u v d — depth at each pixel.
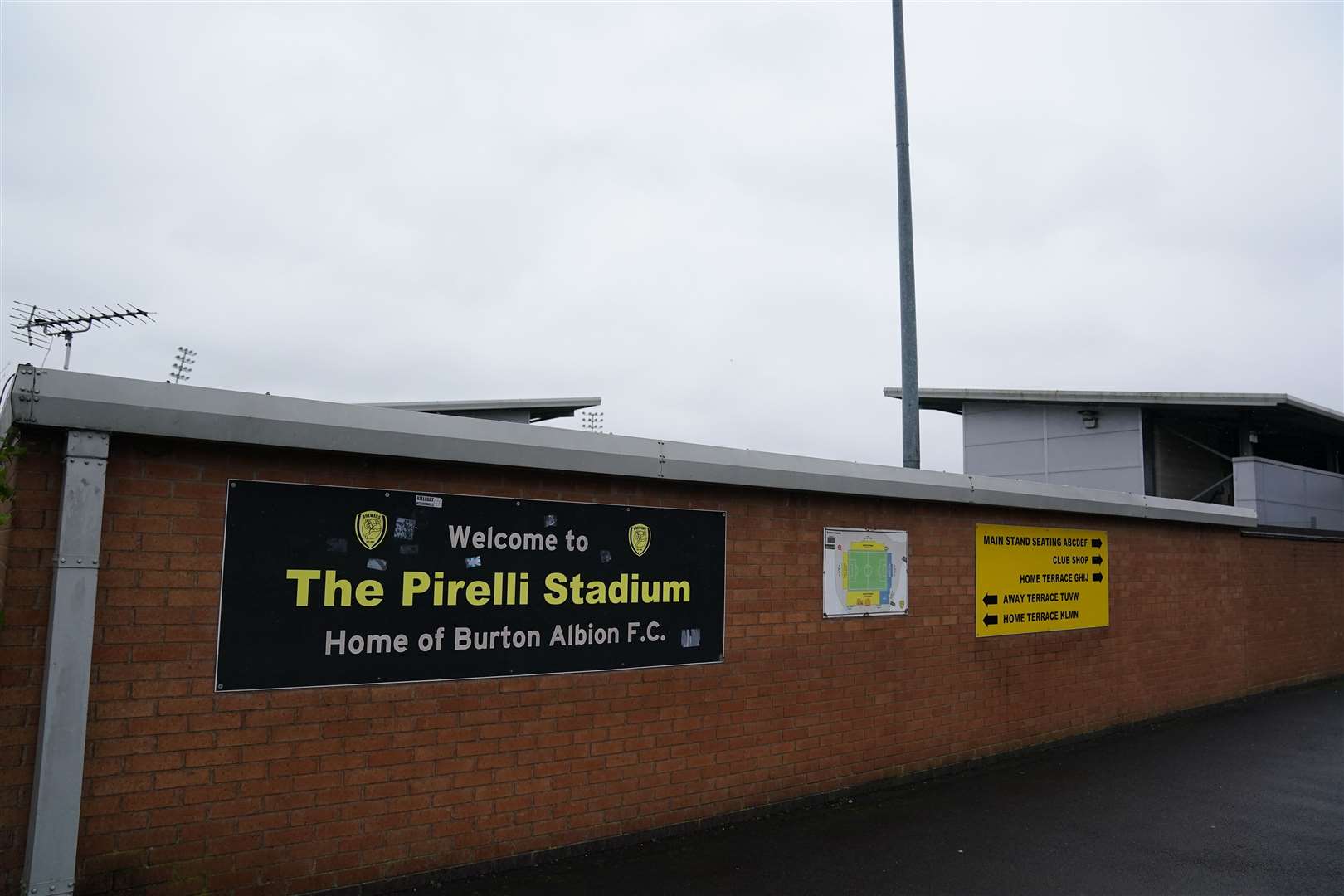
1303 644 14.76
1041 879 5.85
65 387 4.30
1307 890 5.77
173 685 4.59
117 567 4.48
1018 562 9.39
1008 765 8.88
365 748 5.15
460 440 5.46
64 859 4.18
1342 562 16.22
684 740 6.54
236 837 4.72
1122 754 9.42
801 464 7.23
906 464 10.47
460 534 5.55
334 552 5.11
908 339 10.69
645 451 6.29
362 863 5.10
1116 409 19.56
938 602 8.48
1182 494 19.80
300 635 4.98
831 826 6.80
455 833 5.45
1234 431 21.19
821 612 7.47
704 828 6.61
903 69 11.23
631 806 6.23
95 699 4.39
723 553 6.84
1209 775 8.59
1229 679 12.77
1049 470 20.31
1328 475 18.75
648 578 6.39
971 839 6.61
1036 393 20.23
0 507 4.30
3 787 4.16
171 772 4.56
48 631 4.26
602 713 6.12
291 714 4.92
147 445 4.61
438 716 5.41
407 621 5.33
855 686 7.70
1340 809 7.54
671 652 6.50
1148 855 6.34
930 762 8.30
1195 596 12.17
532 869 5.71
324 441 4.98
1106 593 10.56
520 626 5.77
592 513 6.14
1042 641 9.62
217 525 4.77
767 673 7.06
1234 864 6.21
